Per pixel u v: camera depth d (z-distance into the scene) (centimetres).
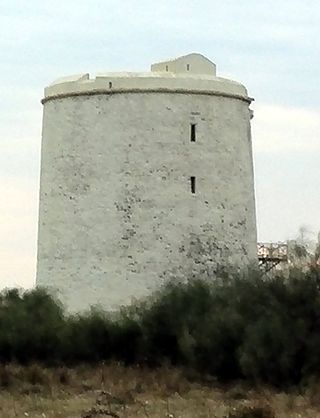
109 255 5672
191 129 5791
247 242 5906
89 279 5697
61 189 5866
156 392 3688
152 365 4659
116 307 5606
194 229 5703
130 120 5744
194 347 4300
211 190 5775
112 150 5744
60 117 5931
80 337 4844
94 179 5759
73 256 5762
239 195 5903
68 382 4059
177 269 5638
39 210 6094
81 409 3189
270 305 4138
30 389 3819
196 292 4812
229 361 4197
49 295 5441
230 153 5884
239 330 4194
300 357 3853
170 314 4706
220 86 5888
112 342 4831
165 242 5656
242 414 2952
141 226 5666
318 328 3909
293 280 4141
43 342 4828
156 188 5697
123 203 5691
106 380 4069
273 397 3475
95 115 5803
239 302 4316
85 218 5753
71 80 5959
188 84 5797
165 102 5766
